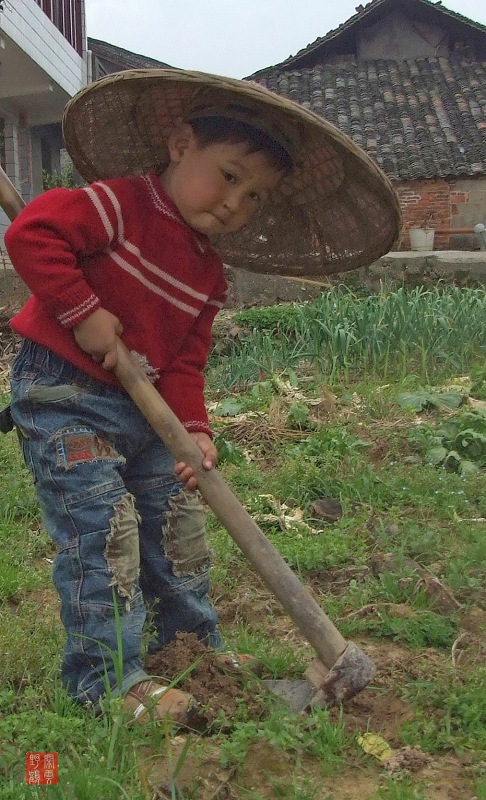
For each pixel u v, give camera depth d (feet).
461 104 69.46
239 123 7.43
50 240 7.27
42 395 7.73
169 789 6.42
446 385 20.70
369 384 20.40
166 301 7.91
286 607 7.47
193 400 8.34
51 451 7.68
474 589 10.41
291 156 7.93
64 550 7.67
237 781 6.71
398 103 69.97
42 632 9.00
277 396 19.94
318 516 13.67
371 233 8.79
